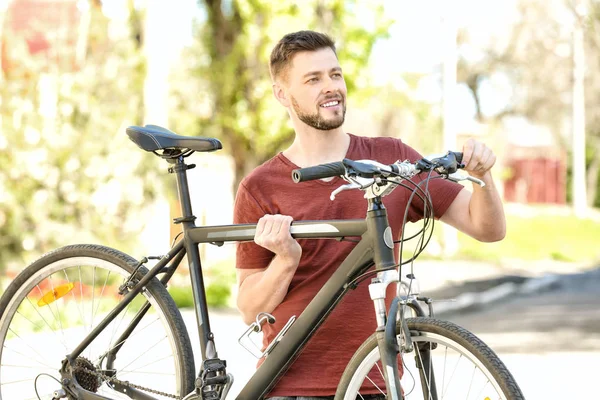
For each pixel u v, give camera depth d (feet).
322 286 11.15
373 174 9.47
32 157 37.96
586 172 169.48
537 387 24.20
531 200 184.75
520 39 136.36
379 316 9.80
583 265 69.87
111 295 30.96
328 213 11.26
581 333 34.71
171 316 11.55
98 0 44.65
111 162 39.55
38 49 44.39
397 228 11.27
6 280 37.11
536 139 184.65
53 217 38.91
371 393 10.57
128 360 12.58
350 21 48.29
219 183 54.19
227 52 51.21
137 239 40.32
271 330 11.44
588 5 117.91
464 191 11.56
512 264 68.54
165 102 42.75
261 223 10.70
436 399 9.67
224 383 11.21
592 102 146.20
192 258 11.59
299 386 11.06
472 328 36.63
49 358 12.99
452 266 64.75
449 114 72.84
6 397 14.71
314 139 11.54
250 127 50.14
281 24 48.34
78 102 40.19
